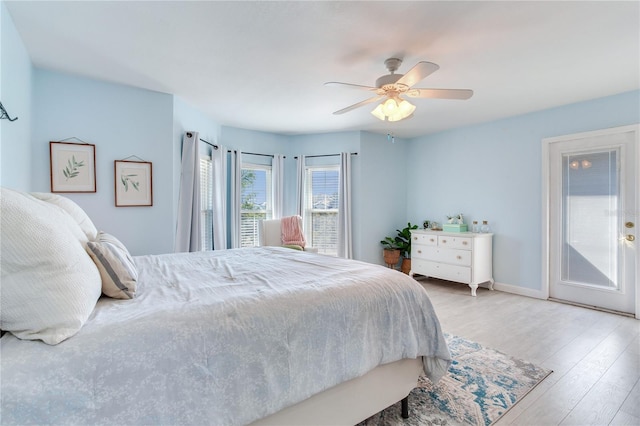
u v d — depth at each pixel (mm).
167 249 3336
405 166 5527
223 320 1128
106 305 1195
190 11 1906
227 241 4695
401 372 1676
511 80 2934
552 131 3783
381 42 2254
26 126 2469
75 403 825
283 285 1527
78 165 2889
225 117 4234
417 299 1729
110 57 2520
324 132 5137
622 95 3264
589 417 1685
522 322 3092
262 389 1133
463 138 4719
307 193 5305
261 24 2041
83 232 1522
